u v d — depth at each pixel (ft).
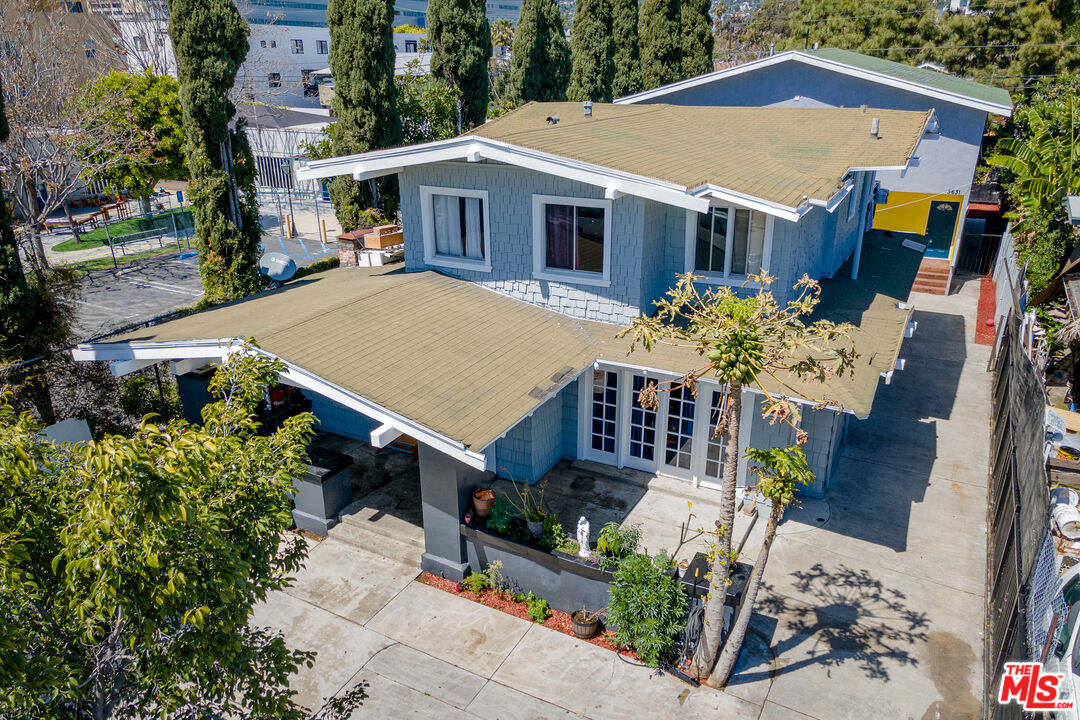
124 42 150.61
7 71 88.58
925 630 34.06
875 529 41.70
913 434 53.31
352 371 36.04
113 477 15.05
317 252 109.91
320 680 31.68
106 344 41.42
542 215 45.16
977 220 105.40
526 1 100.48
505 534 36.17
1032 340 53.26
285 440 22.47
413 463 48.32
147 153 102.06
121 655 18.43
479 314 44.98
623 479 45.85
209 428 21.94
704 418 43.27
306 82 219.82
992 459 48.70
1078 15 132.46
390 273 52.37
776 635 33.83
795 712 29.58
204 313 48.21
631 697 30.53
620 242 43.01
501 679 31.65
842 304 48.49
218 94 61.57
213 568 17.61
